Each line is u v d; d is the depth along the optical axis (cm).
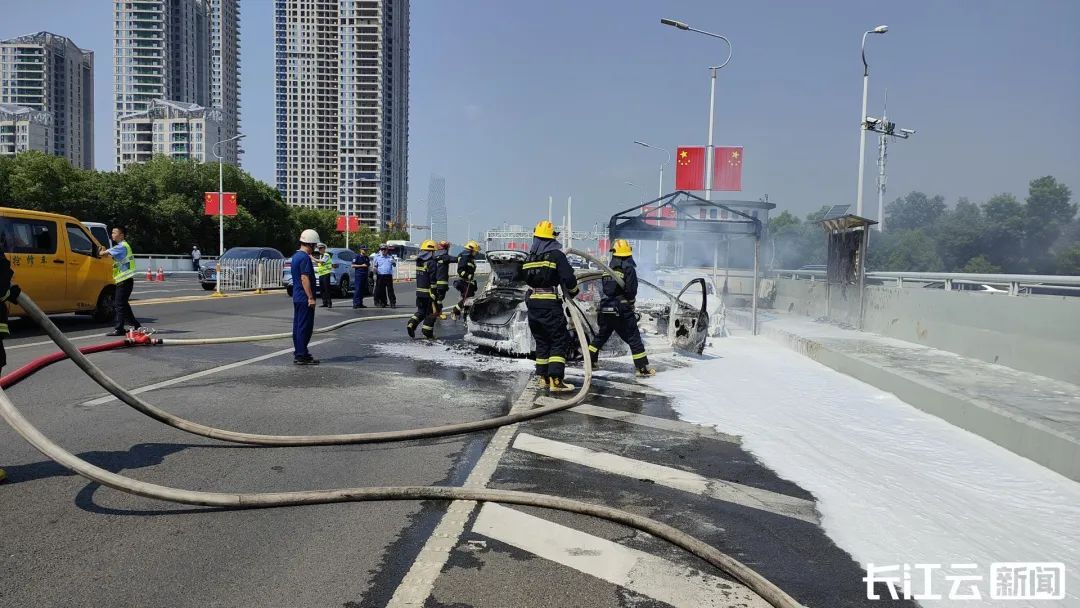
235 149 13888
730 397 806
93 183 6159
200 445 556
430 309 1265
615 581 346
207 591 325
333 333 1348
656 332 1295
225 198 3944
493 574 350
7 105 13700
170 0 17512
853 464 551
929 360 941
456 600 322
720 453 575
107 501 432
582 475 510
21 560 350
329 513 424
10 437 559
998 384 760
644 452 573
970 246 5719
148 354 1005
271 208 7831
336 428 623
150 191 6562
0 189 5616
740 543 398
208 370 889
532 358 1064
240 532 393
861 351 1027
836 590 347
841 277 1436
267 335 1228
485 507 441
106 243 2372
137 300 1941
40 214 1254
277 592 326
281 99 16375
